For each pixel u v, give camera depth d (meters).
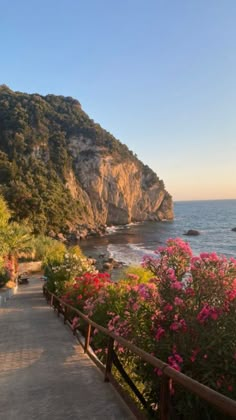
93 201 126.94
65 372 5.72
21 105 133.75
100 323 7.41
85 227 98.00
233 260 4.81
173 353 4.01
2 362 6.53
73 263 17.48
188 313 4.39
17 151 113.38
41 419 3.95
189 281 4.81
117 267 47.66
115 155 136.75
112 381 4.87
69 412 4.10
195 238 85.75
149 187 153.12
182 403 3.72
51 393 4.74
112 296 7.90
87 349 7.01
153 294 4.97
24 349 7.58
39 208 82.00
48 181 104.88
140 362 4.69
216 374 3.79
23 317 13.13
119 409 4.14
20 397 4.65
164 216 158.75
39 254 45.25
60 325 10.94
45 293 21.41
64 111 147.88
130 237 92.75
